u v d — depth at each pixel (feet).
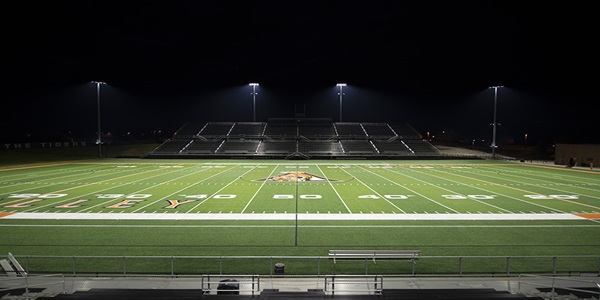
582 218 68.08
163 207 76.48
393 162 194.90
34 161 191.21
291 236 57.06
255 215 70.13
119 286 37.58
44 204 78.79
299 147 234.38
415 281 38.96
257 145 237.45
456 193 94.07
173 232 58.90
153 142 279.69
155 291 35.01
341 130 262.88
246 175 132.36
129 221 65.41
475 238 56.08
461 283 38.58
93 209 74.33
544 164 182.39
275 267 41.96
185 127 266.16
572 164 166.50
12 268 41.65
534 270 43.55
